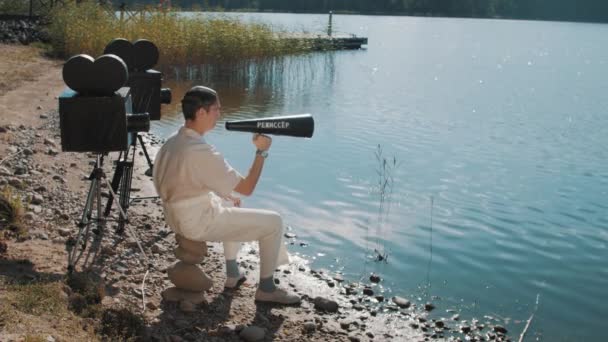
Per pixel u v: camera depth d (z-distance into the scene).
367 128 14.06
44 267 4.91
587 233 7.72
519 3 152.62
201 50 20.80
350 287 5.91
